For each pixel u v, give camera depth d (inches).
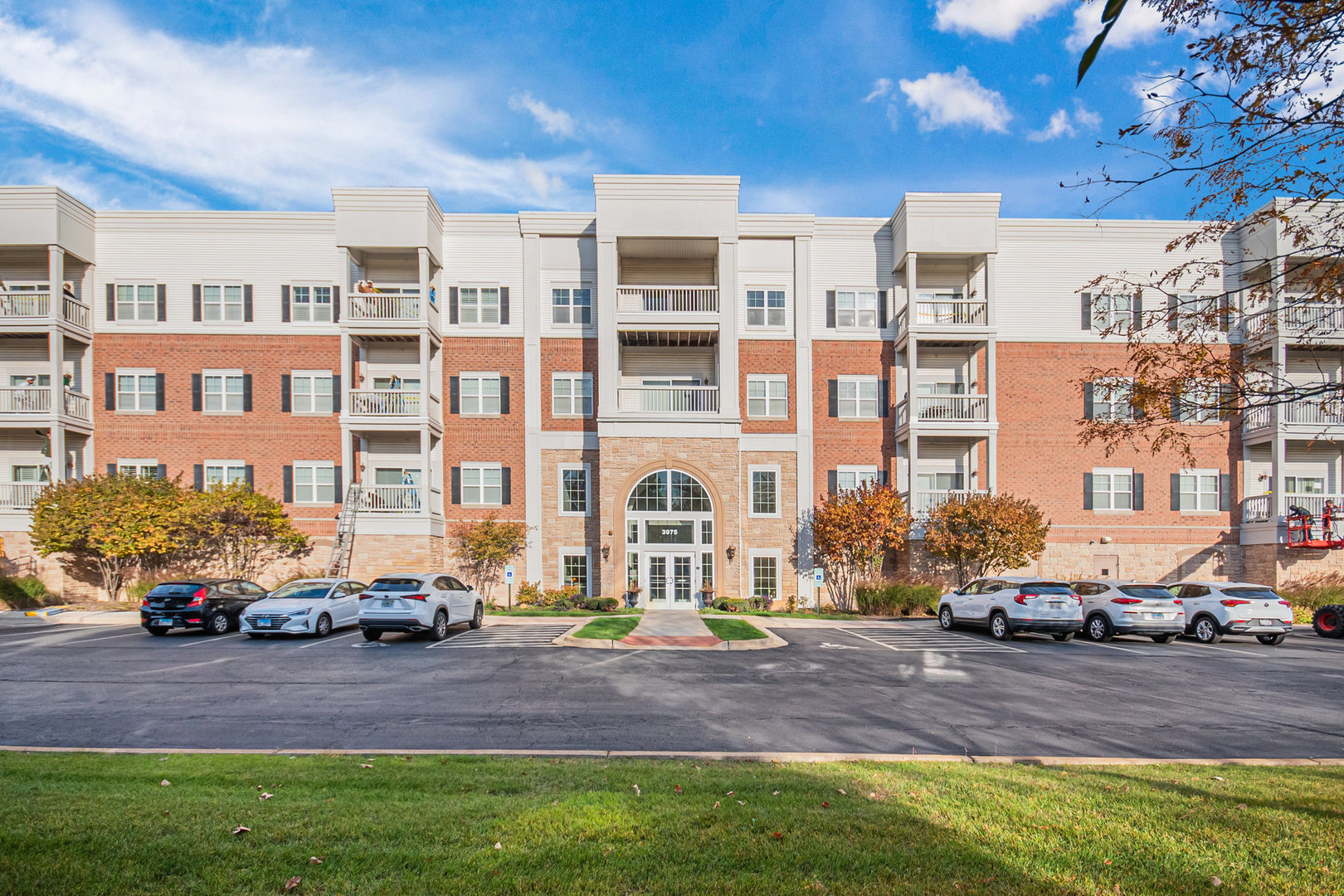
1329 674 530.3
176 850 189.2
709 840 197.5
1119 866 184.4
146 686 462.0
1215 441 1135.6
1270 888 174.1
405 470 1131.3
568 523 1112.2
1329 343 1039.6
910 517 1030.4
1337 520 1018.7
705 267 1181.1
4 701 418.0
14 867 178.4
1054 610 718.5
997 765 284.5
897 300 1149.1
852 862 185.2
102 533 947.3
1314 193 207.6
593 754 302.2
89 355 1121.4
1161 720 380.5
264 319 1132.5
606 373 1071.0
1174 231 1139.3
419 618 677.9
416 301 1117.1
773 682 478.9
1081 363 1135.0
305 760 286.2
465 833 201.2
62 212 1073.5
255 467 1118.4
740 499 1106.1
